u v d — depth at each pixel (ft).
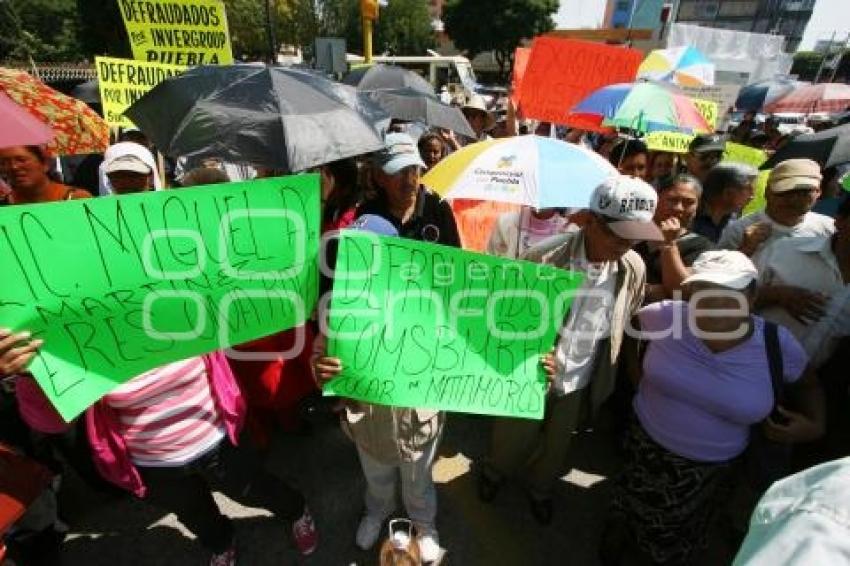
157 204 4.27
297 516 6.91
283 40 107.24
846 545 2.01
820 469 2.36
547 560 7.39
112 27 93.35
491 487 8.19
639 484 6.42
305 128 7.93
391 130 17.08
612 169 7.95
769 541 2.23
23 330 3.99
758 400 5.51
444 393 5.60
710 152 12.96
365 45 29.96
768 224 8.32
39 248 3.91
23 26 104.12
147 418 5.09
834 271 7.07
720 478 6.11
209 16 12.07
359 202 9.40
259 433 8.21
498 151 7.76
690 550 6.71
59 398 4.21
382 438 6.10
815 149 9.60
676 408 5.93
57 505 7.07
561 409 7.20
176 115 8.36
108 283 4.24
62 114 9.30
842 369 6.88
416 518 7.09
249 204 4.61
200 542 6.56
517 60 17.89
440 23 186.80
